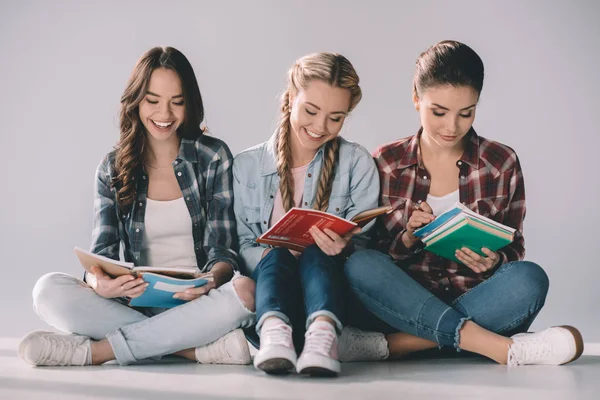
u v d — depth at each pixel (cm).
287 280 289
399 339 310
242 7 677
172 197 335
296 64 320
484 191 331
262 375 276
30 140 691
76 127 689
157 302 300
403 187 335
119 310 304
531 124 669
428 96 313
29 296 547
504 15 670
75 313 301
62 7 690
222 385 258
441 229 296
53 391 250
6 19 692
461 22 670
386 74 670
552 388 251
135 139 332
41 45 691
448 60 309
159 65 323
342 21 673
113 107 686
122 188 329
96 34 688
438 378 269
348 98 315
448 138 316
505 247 325
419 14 670
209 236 335
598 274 638
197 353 304
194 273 297
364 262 301
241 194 337
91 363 300
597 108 667
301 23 676
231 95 679
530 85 670
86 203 685
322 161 334
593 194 662
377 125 668
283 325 273
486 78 672
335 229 298
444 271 327
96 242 330
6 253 667
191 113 335
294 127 320
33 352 293
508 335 305
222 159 340
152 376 275
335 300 278
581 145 666
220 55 679
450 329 293
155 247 333
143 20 684
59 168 689
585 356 325
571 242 658
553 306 542
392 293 298
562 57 669
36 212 689
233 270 323
